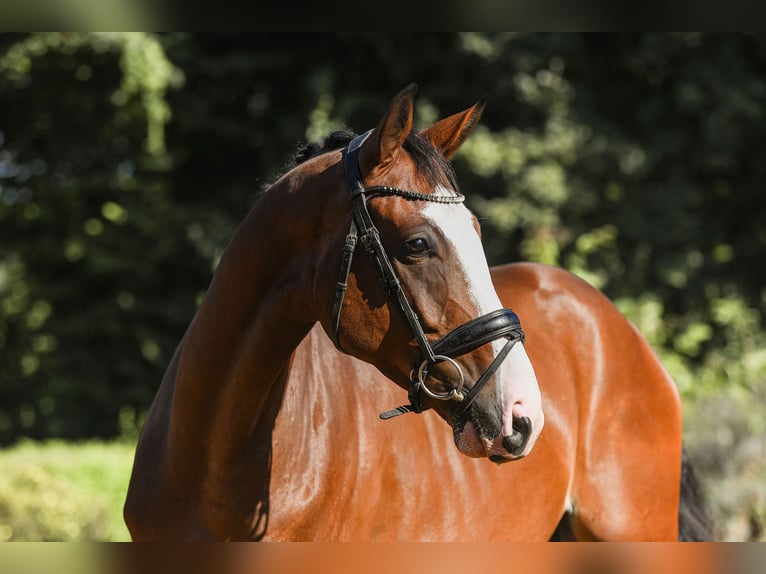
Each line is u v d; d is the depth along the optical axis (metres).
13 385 17.34
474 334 2.99
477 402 2.99
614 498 4.56
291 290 3.29
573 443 4.50
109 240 16.75
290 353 3.37
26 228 17.14
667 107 15.92
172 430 3.53
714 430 10.22
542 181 15.15
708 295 15.95
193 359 3.45
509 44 15.24
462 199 3.14
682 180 16.11
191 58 16.30
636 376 4.78
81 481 10.30
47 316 17.12
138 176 17.08
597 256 15.79
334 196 3.21
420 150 3.15
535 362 4.44
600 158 15.46
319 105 15.81
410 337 3.06
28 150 16.92
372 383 3.84
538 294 4.70
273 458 3.43
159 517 3.59
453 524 3.95
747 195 16.30
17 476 9.41
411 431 3.88
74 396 17.17
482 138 15.30
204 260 16.91
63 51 15.23
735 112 14.91
